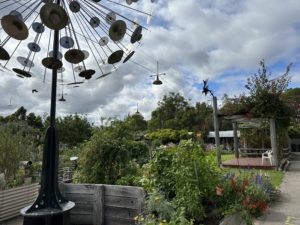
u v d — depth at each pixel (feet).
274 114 37.88
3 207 17.49
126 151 19.95
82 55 8.57
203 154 13.97
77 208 15.99
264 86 39.37
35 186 20.48
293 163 47.44
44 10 7.01
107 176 18.63
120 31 8.19
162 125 140.46
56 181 8.77
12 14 7.91
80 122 81.56
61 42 9.60
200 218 11.61
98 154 19.36
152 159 14.23
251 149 51.21
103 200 15.56
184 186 12.06
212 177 13.53
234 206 12.92
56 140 8.84
